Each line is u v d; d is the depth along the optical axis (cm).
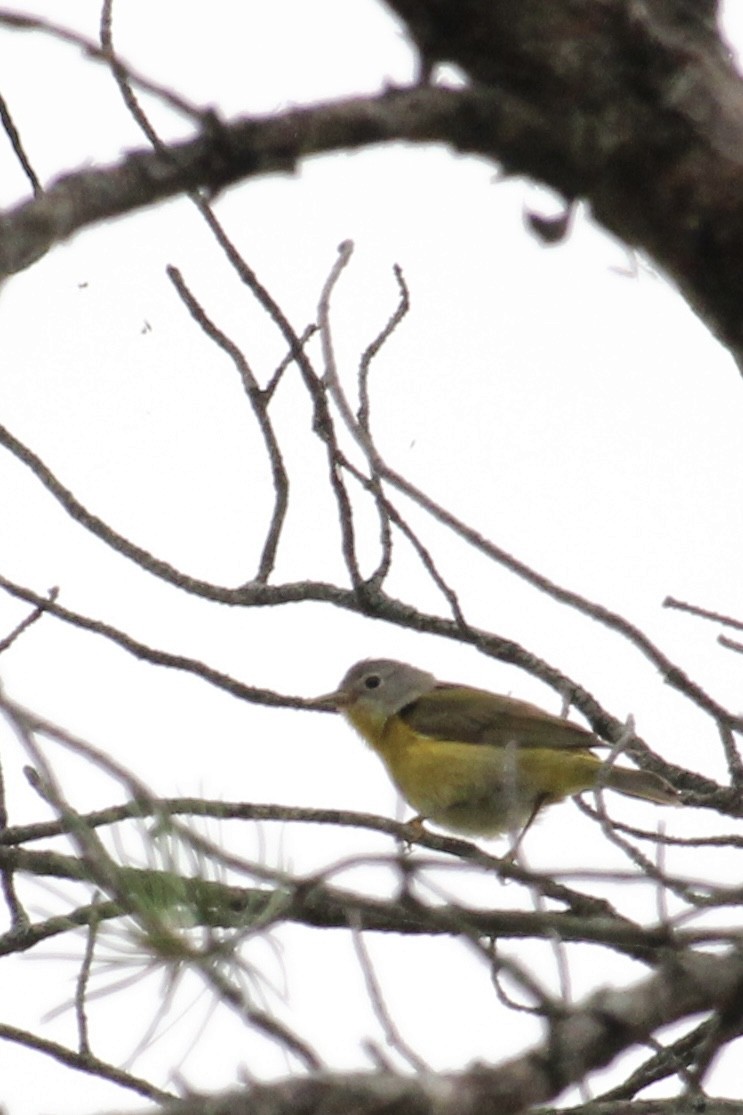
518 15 567
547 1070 602
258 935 619
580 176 595
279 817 925
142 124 719
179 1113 492
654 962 950
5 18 497
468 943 635
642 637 935
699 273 615
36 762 563
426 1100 535
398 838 984
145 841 624
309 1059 590
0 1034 884
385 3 574
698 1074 716
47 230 484
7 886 967
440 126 568
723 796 1072
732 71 598
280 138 532
